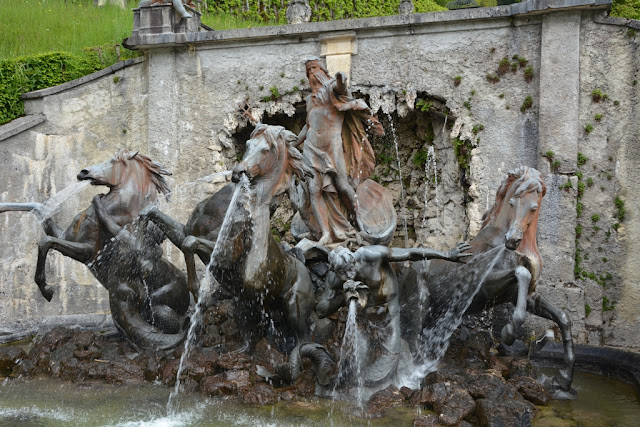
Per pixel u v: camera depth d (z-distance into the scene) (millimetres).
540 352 7812
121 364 6902
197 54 11820
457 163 10938
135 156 8266
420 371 6848
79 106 11898
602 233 9570
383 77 10898
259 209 6875
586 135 9695
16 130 11180
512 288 6910
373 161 9055
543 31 9867
